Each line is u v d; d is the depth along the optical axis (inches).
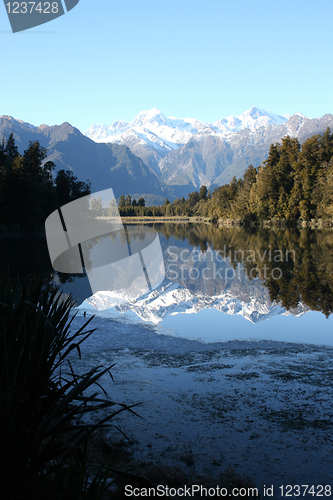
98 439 126.6
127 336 265.1
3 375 79.4
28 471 70.4
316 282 461.4
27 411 77.7
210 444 127.7
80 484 67.4
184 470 111.9
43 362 84.3
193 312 333.4
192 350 235.9
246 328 285.4
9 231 1617.9
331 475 110.6
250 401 161.8
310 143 2410.2
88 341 252.8
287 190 2442.2
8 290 89.7
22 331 81.7
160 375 193.8
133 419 146.0
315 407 155.2
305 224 2250.2
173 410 153.8
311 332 273.3
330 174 2092.8
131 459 117.8
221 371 198.8
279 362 211.9
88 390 174.6
